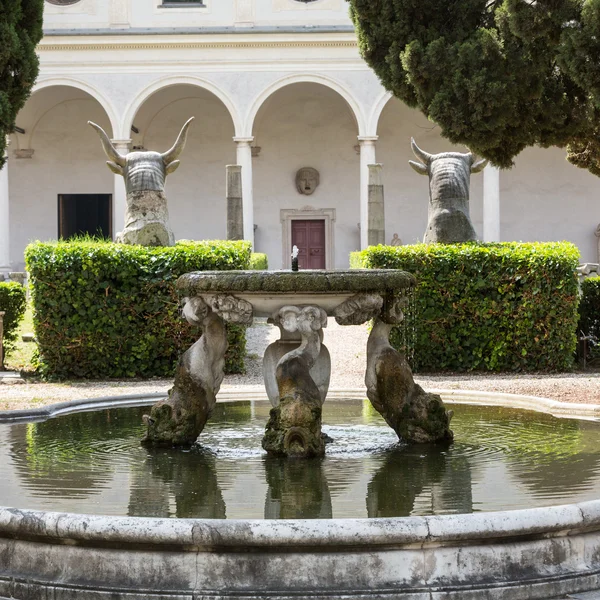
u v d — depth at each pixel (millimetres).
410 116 37656
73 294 14227
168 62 34406
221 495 5941
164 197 17812
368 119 34250
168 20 34750
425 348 14680
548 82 13070
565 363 14766
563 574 4836
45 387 13547
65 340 14266
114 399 10727
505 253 14484
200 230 37938
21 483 6340
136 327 14422
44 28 34469
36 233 37906
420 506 5602
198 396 7836
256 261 25688
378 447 7633
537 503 5637
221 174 37938
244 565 4660
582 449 7492
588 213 37312
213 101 37594
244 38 34156
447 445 7711
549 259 14453
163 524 4660
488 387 12578
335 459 7121
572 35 11500
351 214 37844
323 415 9531
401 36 13391
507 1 11984
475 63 12617
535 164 37375
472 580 4707
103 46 34250
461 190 18344
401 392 7859
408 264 14594
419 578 4684
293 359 7398
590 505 4969
